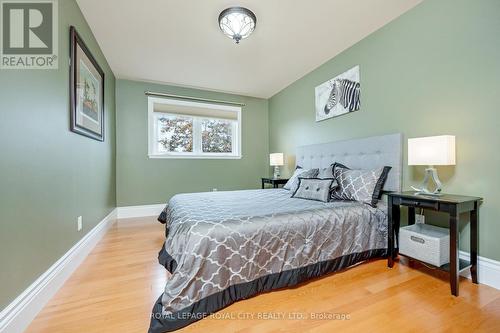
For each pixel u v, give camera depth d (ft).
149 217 12.69
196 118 14.51
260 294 5.06
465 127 5.86
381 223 6.77
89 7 6.94
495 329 3.93
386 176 7.56
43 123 4.84
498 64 5.27
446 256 5.45
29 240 4.27
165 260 5.24
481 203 5.53
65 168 5.85
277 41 8.95
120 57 10.14
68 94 6.09
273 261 5.20
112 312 4.45
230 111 15.39
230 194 9.52
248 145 15.92
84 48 7.26
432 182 6.61
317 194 7.84
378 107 8.25
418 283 5.46
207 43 9.06
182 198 8.30
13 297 3.80
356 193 7.38
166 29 8.12
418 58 6.95
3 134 3.68
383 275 5.87
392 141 7.54
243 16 7.09
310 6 6.99
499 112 5.26
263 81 13.20
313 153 11.27
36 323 4.14
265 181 14.33
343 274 5.95
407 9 7.18
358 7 7.07
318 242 5.75
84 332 3.92
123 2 6.77
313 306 4.62
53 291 5.02
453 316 4.26
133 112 12.88
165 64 10.88
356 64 9.12
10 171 3.82
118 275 5.96
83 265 6.57
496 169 5.32
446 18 6.24
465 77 5.86
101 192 9.31
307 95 12.18
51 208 5.10
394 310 4.46
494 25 5.33
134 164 12.91
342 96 9.79
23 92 4.23
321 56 10.21
